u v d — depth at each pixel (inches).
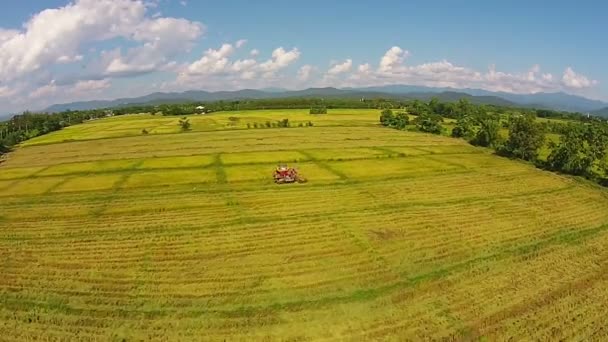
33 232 1750.7
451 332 1060.5
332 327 1080.8
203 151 3516.2
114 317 1133.7
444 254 1510.8
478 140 3951.8
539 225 1817.2
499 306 1180.5
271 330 1069.8
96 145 4173.2
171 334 1059.3
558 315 1140.5
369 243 1600.6
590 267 1424.7
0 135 5004.9
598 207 2098.9
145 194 2267.5
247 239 1643.7
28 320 1121.4
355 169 2824.8
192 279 1333.7
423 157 3272.6
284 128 5201.8
